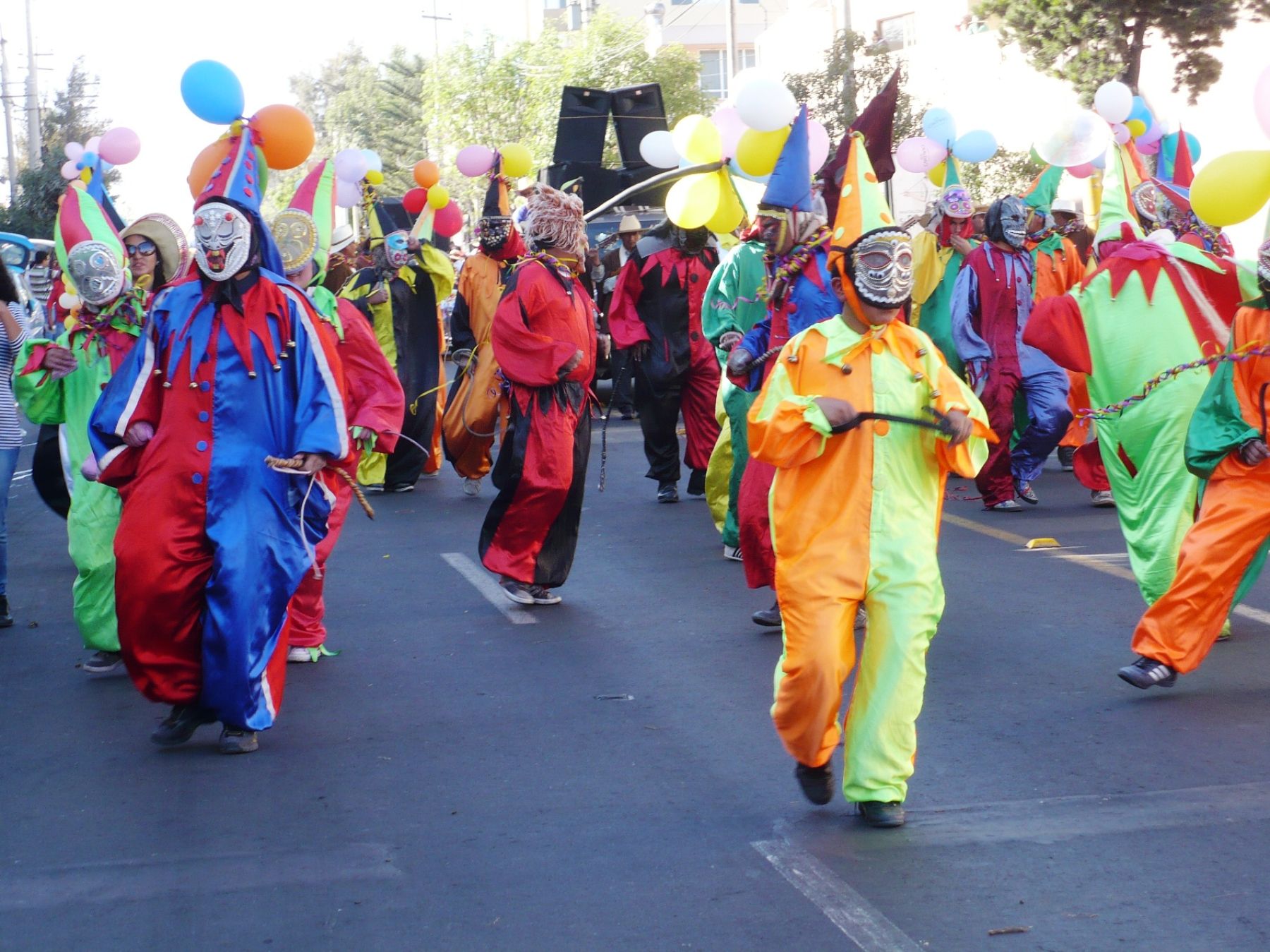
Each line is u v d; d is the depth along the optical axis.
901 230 4.55
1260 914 3.93
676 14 62.84
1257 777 4.98
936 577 4.60
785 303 6.72
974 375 10.64
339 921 4.04
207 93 5.62
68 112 53.44
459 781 5.21
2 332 7.87
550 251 7.94
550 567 8.05
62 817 4.95
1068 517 10.42
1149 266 6.80
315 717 6.07
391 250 12.84
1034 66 20.02
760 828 4.66
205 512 5.38
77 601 6.72
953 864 4.30
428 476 14.10
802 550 4.59
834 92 26.52
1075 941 3.79
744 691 6.25
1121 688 6.11
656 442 11.55
